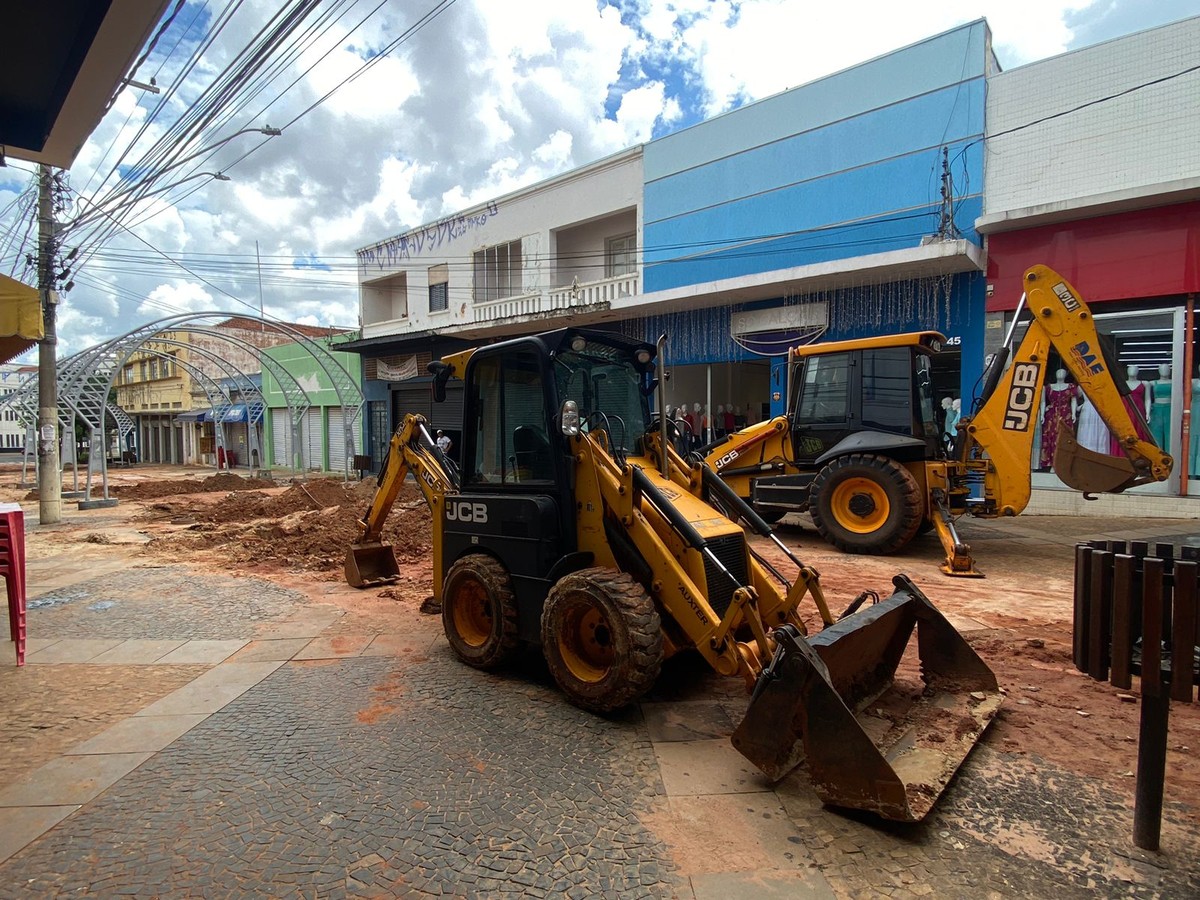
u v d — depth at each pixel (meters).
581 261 18.83
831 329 13.71
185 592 7.24
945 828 2.86
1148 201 10.23
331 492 15.78
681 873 2.60
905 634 4.12
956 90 12.10
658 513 4.13
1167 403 10.61
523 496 4.62
